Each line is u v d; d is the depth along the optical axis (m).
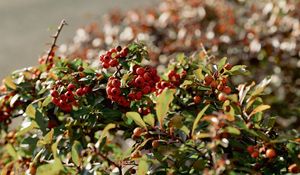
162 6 13.12
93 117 5.36
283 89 10.95
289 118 10.44
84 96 5.42
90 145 4.64
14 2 27.11
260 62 10.95
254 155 4.38
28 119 5.68
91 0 24.41
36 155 5.24
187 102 5.41
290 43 10.55
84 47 12.32
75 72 5.56
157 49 11.55
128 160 4.85
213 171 4.11
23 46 24.84
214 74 5.34
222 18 12.19
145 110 5.30
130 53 5.45
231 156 4.75
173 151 4.61
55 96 5.30
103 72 5.46
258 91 4.80
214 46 10.65
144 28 12.07
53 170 4.39
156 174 4.75
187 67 5.69
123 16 12.86
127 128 5.67
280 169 4.60
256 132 4.48
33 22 25.56
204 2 12.52
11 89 6.01
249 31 11.12
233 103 4.74
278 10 11.29
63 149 5.26
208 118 4.27
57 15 25.08
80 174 4.52
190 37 11.35
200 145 4.74
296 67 10.95
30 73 6.17
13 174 5.47
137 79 5.14
